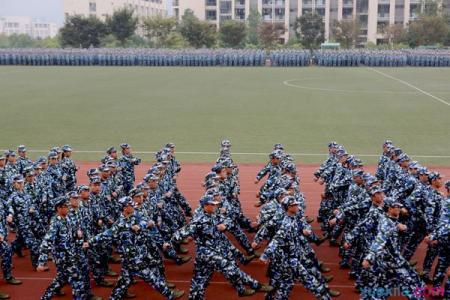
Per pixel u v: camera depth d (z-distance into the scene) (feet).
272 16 400.26
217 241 34.24
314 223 51.70
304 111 115.24
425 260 38.34
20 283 38.91
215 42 320.50
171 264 42.52
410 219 38.88
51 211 45.29
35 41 449.48
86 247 33.32
